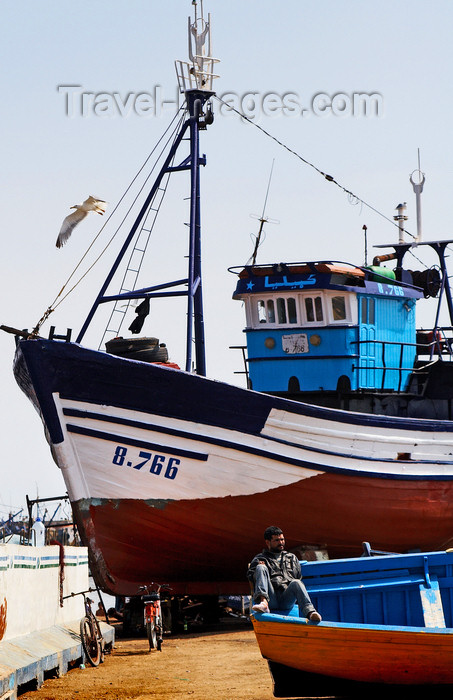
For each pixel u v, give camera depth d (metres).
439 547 23.47
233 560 20.34
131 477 18.73
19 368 19.64
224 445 19.00
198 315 22.73
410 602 11.48
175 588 20.42
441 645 9.68
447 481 22.16
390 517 21.53
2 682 9.34
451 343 24.80
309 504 20.22
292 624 9.99
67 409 18.41
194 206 21.52
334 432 20.14
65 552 15.09
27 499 25.94
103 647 15.28
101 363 18.27
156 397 18.56
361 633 9.79
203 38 22.12
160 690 11.67
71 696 11.19
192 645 17.41
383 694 10.33
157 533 19.38
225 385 18.84
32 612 12.89
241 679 12.57
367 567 11.47
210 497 19.19
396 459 21.19
